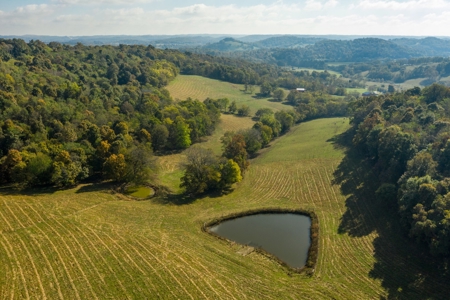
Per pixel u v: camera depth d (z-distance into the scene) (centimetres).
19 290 3872
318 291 4450
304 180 8600
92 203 6675
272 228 6294
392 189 6712
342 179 8431
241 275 4694
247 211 6862
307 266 5016
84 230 5494
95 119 9944
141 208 6725
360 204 7125
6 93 9100
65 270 4356
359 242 5716
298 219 6688
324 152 10469
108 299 3919
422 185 5666
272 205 7238
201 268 4750
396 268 4947
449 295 4341
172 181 8500
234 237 5919
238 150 8931
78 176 7519
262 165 9881
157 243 5362
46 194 6862
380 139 8488
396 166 7594
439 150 6888
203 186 7588
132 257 4834
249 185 8388
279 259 5212
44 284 4038
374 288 4531
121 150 8069
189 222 6334
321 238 5866
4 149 7694
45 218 5781
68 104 10288
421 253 5222
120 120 10275
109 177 7700
